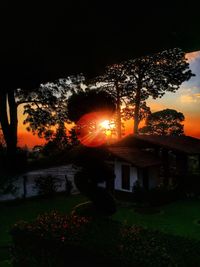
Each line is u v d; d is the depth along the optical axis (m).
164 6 3.64
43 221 9.83
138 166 26.62
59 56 5.11
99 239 8.06
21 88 6.60
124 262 7.10
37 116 45.47
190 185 28.09
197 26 4.11
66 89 42.66
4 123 39.47
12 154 40.12
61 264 8.38
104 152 9.05
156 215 22.36
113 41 4.63
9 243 14.35
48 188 26.86
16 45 4.64
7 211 22.42
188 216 21.98
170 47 4.91
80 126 8.93
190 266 6.58
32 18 3.89
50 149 47.81
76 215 9.61
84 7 3.70
